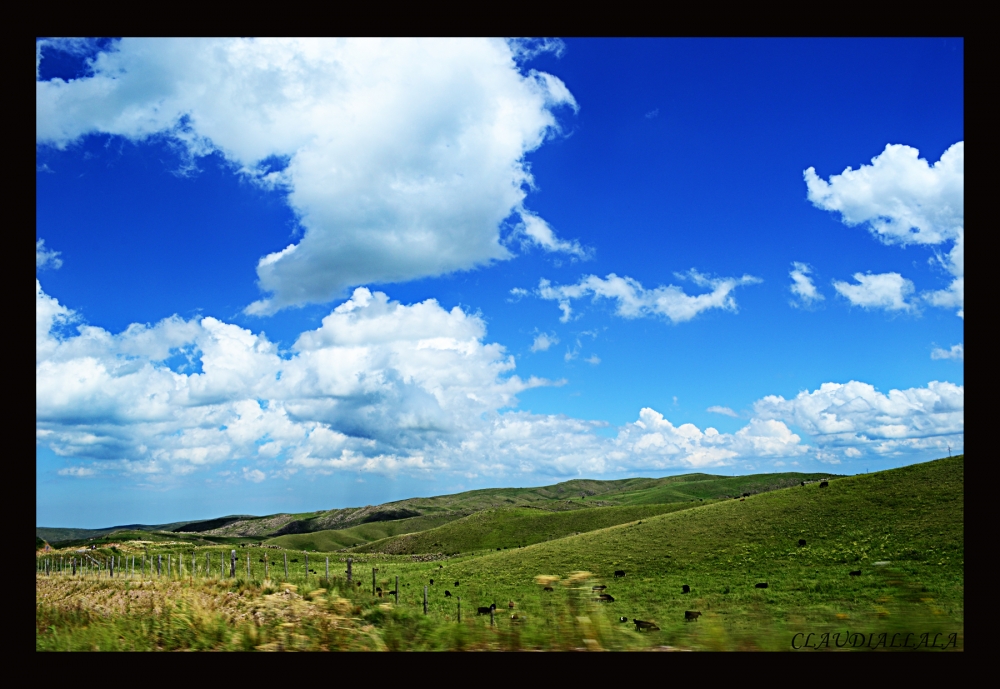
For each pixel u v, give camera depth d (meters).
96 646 8.44
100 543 78.50
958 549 36.09
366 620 9.88
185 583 17.94
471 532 155.62
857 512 54.38
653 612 17.81
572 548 63.00
